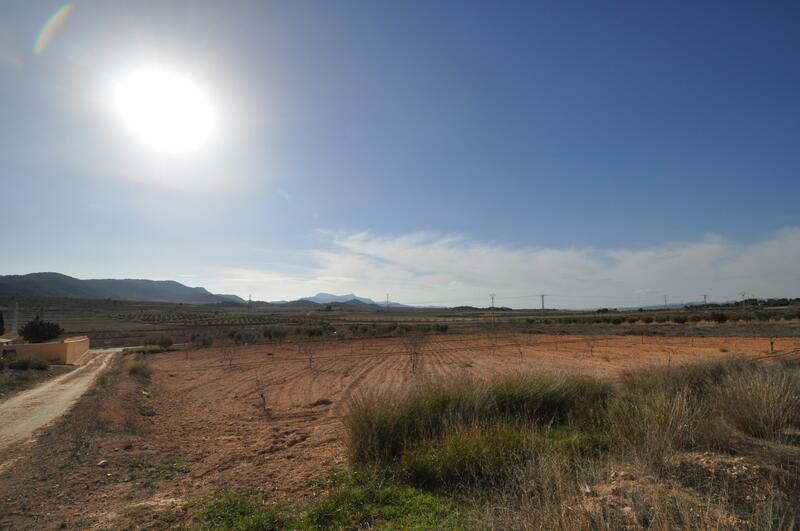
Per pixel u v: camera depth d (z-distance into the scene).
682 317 66.31
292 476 7.19
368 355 32.91
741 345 31.62
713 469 5.08
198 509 5.92
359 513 5.11
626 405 7.70
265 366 28.58
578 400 9.66
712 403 8.05
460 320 97.56
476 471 6.04
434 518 4.88
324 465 7.64
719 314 62.22
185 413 14.59
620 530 3.81
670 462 5.31
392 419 7.52
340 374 23.25
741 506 4.23
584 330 55.91
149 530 5.33
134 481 7.47
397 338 50.28
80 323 94.50
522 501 4.49
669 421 6.20
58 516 5.95
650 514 3.95
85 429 11.00
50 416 13.70
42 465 8.40
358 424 7.42
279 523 5.16
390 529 4.68
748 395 7.20
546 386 9.98
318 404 14.98
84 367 32.44
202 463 8.55
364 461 6.98
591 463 5.44
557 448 6.44
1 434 11.49
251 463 8.30
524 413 9.02
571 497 4.31
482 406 8.51
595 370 19.34
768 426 6.55
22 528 5.56
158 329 79.12
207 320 107.19
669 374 11.21
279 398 16.88
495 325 71.62
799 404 7.31
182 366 31.02
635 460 5.26
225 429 11.89
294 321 101.81
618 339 41.53
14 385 21.59
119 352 49.34
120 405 14.58
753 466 5.14
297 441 9.92
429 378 10.26
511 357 28.14
